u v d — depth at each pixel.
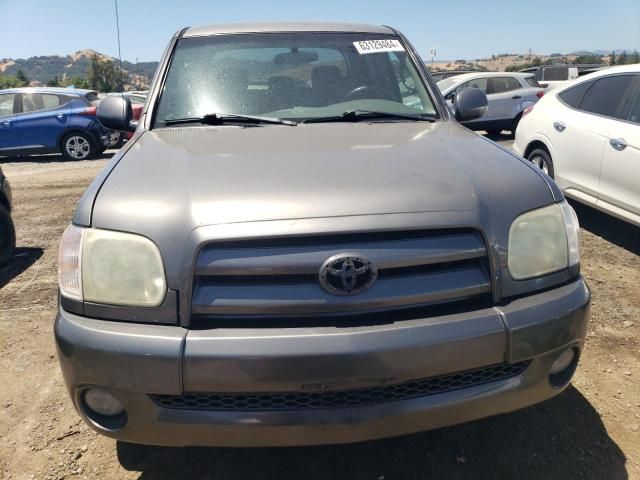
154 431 1.77
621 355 3.00
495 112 12.28
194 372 1.66
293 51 3.09
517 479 2.16
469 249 1.80
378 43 3.26
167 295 1.72
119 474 2.23
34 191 7.87
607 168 4.57
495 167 2.10
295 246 1.70
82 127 11.45
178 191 1.87
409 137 2.45
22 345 3.23
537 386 1.92
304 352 1.65
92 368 1.74
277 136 2.46
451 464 2.24
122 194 1.89
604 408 2.56
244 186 1.86
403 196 1.82
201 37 3.17
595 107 4.91
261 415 1.72
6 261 4.63
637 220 4.32
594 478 2.15
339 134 2.49
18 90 11.63
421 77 3.15
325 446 2.36
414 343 1.70
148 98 2.86
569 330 1.91
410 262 1.74
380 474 2.20
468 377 1.85
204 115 2.77
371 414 1.74
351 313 1.72
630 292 3.78
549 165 5.41
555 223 1.98
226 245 1.70
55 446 2.38
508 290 1.86
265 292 1.70
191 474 2.21
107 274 1.77
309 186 1.85
